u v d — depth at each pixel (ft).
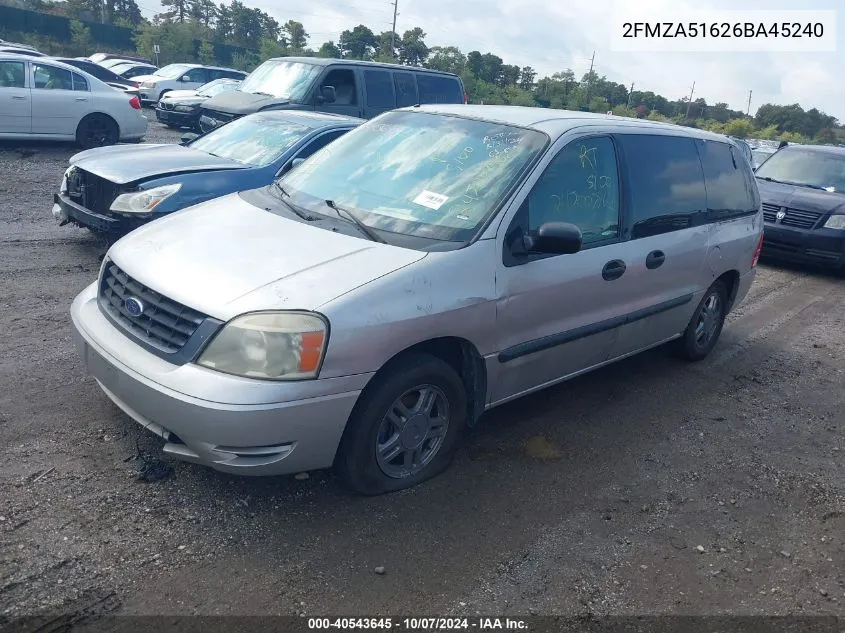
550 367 14.53
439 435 12.75
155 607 9.34
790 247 34.35
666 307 17.38
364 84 39.63
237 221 13.28
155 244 12.57
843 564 11.93
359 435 11.26
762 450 15.79
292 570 10.30
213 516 11.23
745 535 12.48
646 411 17.07
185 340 10.63
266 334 10.25
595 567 11.16
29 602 9.14
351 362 10.62
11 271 21.80
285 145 24.47
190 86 78.48
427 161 14.30
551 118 15.14
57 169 39.17
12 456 12.09
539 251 13.01
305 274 11.12
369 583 10.23
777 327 25.45
